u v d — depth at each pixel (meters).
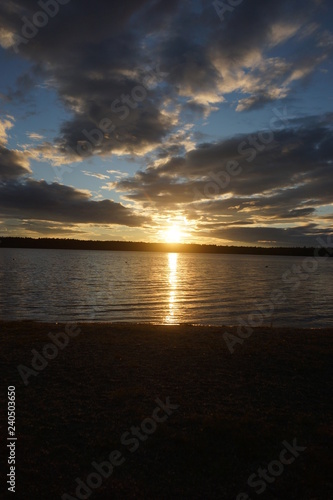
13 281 50.41
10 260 114.88
